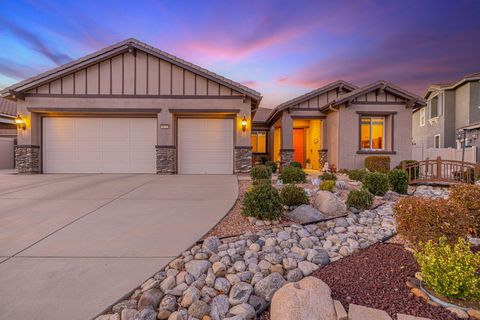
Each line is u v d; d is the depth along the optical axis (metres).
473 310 2.20
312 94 14.48
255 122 18.80
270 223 4.55
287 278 2.83
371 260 3.29
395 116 12.90
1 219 4.71
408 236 3.26
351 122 12.90
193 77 11.63
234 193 6.93
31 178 9.77
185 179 9.56
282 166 14.61
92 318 2.19
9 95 11.09
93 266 3.02
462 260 2.34
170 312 2.33
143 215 4.97
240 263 3.08
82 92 11.48
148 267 3.01
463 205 4.04
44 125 11.80
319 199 5.34
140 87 11.57
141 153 11.95
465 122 17.41
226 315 2.32
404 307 2.31
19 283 2.66
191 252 3.41
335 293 2.54
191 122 12.09
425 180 9.16
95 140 11.88
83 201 6.04
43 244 3.63
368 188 6.98
